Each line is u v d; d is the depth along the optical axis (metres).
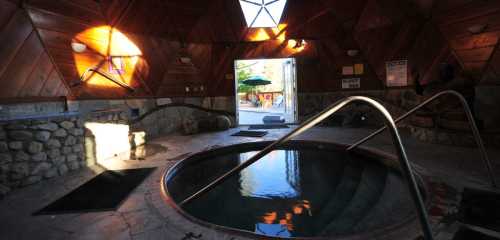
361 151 4.98
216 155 5.55
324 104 8.86
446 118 5.28
